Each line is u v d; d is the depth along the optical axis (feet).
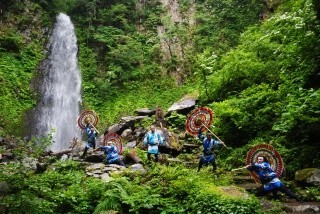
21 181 22.09
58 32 91.91
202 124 35.32
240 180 31.83
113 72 81.00
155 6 99.35
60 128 77.05
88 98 79.77
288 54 42.11
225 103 43.37
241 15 83.30
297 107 32.50
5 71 76.89
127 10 92.84
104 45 89.35
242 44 59.93
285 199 25.20
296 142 34.37
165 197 24.26
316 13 34.37
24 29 87.71
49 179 28.35
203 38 86.22
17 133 68.64
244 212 20.53
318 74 35.37
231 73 49.08
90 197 24.57
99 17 93.56
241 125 40.68
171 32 89.66
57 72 85.76
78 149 52.60
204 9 94.63
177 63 84.89
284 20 46.91
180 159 42.80
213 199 21.98
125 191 24.04
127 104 76.84
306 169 28.78
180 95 76.69
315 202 24.20
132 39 87.56
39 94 78.95
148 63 85.76
